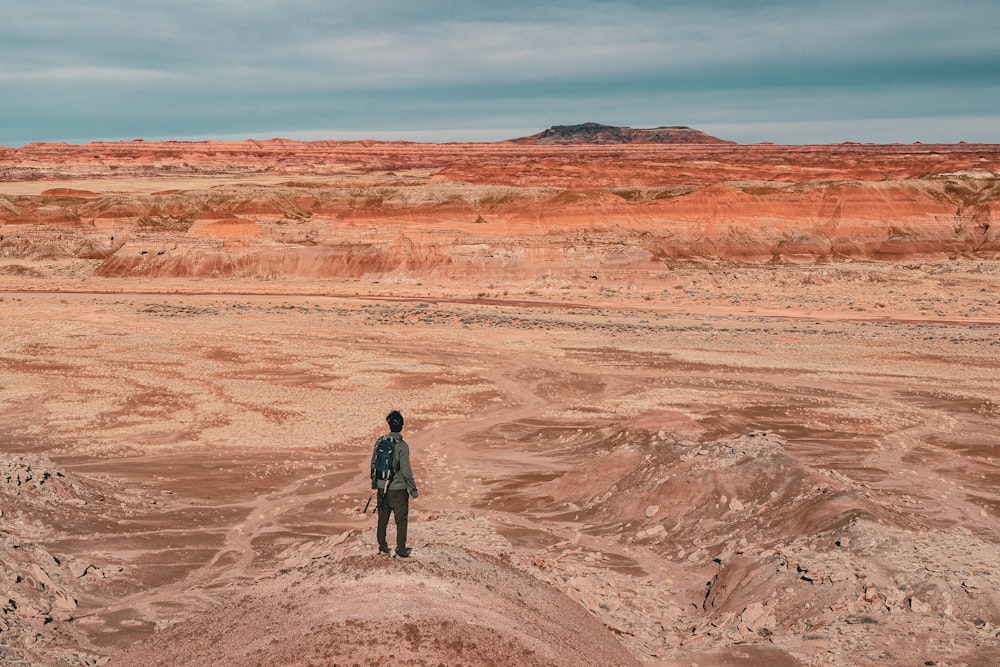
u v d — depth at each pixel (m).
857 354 61.03
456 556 12.91
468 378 53.34
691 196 119.19
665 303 88.88
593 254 103.56
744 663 15.10
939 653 14.91
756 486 25.27
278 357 59.53
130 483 31.42
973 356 60.22
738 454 27.08
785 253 114.62
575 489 29.50
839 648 15.48
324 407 45.16
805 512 22.66
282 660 9.95
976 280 101.88
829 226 120.06
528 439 38.53
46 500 25.98
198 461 35.06
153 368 55.62
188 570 23.00
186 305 86.19
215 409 44.53
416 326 73.38
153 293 96.06
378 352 61.84
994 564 18.09
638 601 19.25
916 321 77.19
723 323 75.56
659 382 52.09
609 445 33.62
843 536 20.14
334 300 89.69
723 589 19.20
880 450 36.47
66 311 80.69
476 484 31.97
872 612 16.62
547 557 22.95
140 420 42.12
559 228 111.94
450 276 103.00
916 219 121.69
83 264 120.25
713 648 15.89
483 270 103.12
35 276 113.12
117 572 22.17
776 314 81.81
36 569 20.02
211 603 20.38
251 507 29.23
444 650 10.12
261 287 100.25
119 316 78.00
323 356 59.97
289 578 11.91
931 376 53.72
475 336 68.50
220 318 77.38
